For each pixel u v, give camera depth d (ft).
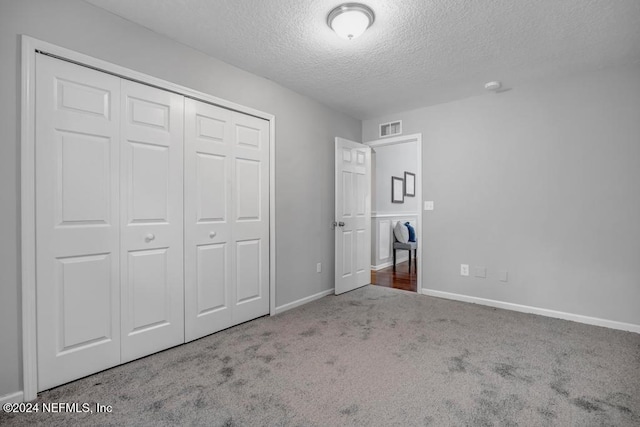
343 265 12.55
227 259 8.77
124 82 6.71
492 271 10.84
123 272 6.71
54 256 5.78
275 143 10.07
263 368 6.57
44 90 5.64
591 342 7.80
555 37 7.33
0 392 5.23
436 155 12.03
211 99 8.25
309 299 11.43
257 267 9.62
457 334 8.36
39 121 5.59
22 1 5.41
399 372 6.39
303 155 11.16
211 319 8.39
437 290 12.09
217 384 5.97
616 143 8.77
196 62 7.96
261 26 6.98
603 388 5.78
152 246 7.16
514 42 7.57
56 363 5.82
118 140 6.60
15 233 5.36
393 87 10.37
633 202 8.55
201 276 8.16
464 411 5.15
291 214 10.70
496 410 5.17
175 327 7.62
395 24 6.84
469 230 11.31
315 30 7.13
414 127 12.60
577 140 9.32
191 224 7.92
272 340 7.99
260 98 9.57
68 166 5.93
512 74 9.36
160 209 7.30
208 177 8.29
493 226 10.81
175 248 7.59
